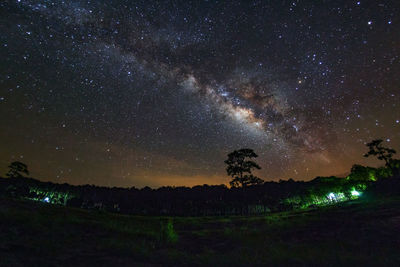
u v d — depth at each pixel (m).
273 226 12.20
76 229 9.15
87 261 6.00
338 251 7.05
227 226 13.58
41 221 8.85
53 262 5.59
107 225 10.59
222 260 6.73
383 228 9.06
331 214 13.43
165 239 9.59
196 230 12.54
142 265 6.14
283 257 6.74
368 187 20.38
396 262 5.87
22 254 5.74
